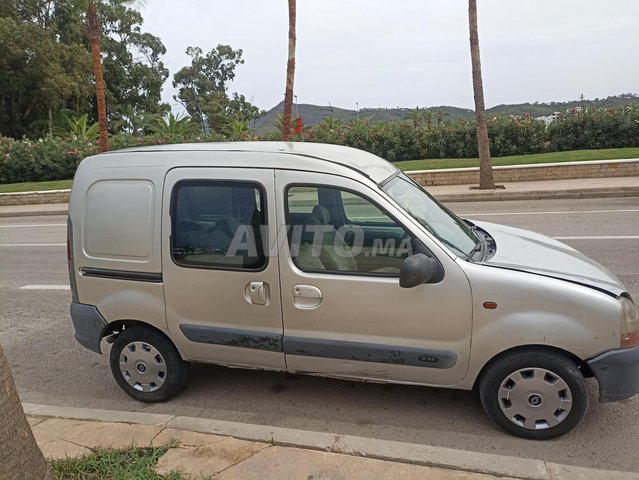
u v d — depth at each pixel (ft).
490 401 11.39
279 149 12.67
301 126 59.93
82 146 76.59
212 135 88.28
